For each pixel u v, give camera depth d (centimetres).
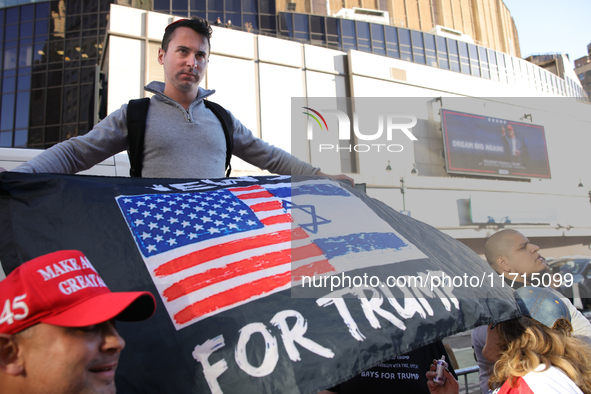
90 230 141
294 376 113
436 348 221
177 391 109
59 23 3145
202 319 121
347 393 211
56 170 182
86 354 96
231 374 112
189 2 2889
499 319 148
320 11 3656
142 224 146
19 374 92
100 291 105
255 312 123
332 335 121
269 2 2962
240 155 254
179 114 214
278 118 2461
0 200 145
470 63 3306
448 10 4541
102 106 898
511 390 167
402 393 206
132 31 2281
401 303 135
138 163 208
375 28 3055
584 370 162
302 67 2589
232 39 2472
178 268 133
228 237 146
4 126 3016
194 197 166
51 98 3011
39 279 95
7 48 3161
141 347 115
